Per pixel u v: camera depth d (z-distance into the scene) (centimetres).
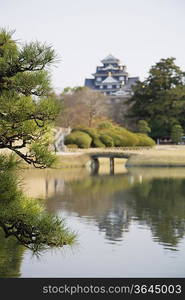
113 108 11806
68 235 950
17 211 916
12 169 971
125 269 1678
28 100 895
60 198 3616
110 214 2892
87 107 10425
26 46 864
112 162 7062
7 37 892
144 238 2189
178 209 3123
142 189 4338
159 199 3650
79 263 1723
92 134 8362
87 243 2050
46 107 891
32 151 953
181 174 5922
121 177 5538
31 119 930
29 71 887
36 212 939
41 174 5678
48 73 895
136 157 7344
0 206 912
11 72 887
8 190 930
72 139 7988
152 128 10488
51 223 941
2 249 1836
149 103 10875
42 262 1706
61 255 1822
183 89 10638
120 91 18025
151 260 1797
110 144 8344
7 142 941
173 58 11231
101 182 4947
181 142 10381
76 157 6888
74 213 2909
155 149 8062
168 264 1748
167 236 2242
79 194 3903
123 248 1981
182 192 4106
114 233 2297
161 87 11075
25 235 956
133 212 2992
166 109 10638
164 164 7150
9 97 875
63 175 5656
